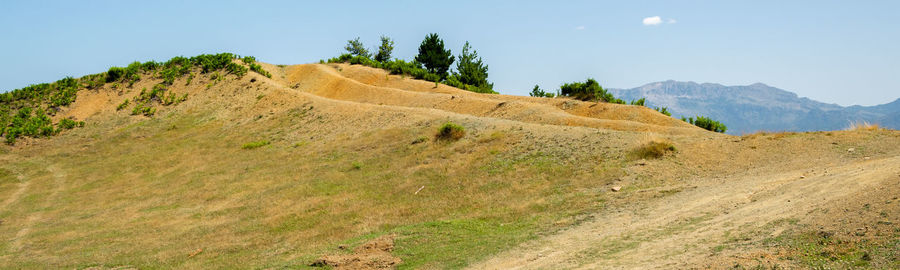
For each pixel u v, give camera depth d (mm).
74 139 41094
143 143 39062
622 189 16984
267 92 47844
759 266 8484
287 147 33719
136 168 32812
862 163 15602
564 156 21797
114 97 50312
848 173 13953
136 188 28266
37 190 29422
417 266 12242
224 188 26094
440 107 42156
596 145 22172
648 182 17328
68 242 19359
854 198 10898
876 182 11789
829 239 9078
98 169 33312
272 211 21109
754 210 12180
